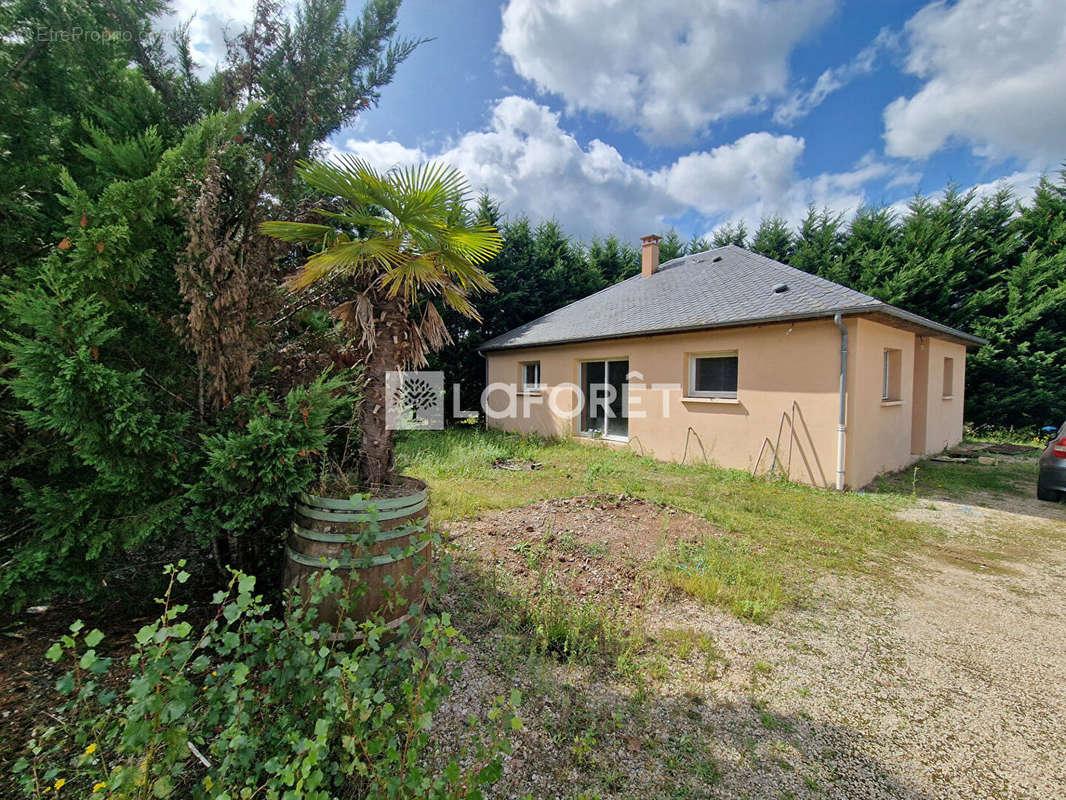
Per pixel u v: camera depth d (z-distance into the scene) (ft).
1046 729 7.02
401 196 8.34
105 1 8.57
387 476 8.86
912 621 10.23
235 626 8.04
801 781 5.95
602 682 7.77
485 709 6.91
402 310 8.94
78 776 4.98
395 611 7.30
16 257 7.72
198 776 5.32
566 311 43.04
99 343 6.31
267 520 8.57
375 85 11.01
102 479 6.75
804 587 11.78
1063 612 10.74
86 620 7.95
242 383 8.05
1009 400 40.24
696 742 6.55
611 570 12.12
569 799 5.56
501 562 12.25
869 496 20.48
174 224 7.83
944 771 6.18
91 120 8.38
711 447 26.48
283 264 9.82
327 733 4.42
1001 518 17.88
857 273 47.29
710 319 25.22
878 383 23.04
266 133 9.50
